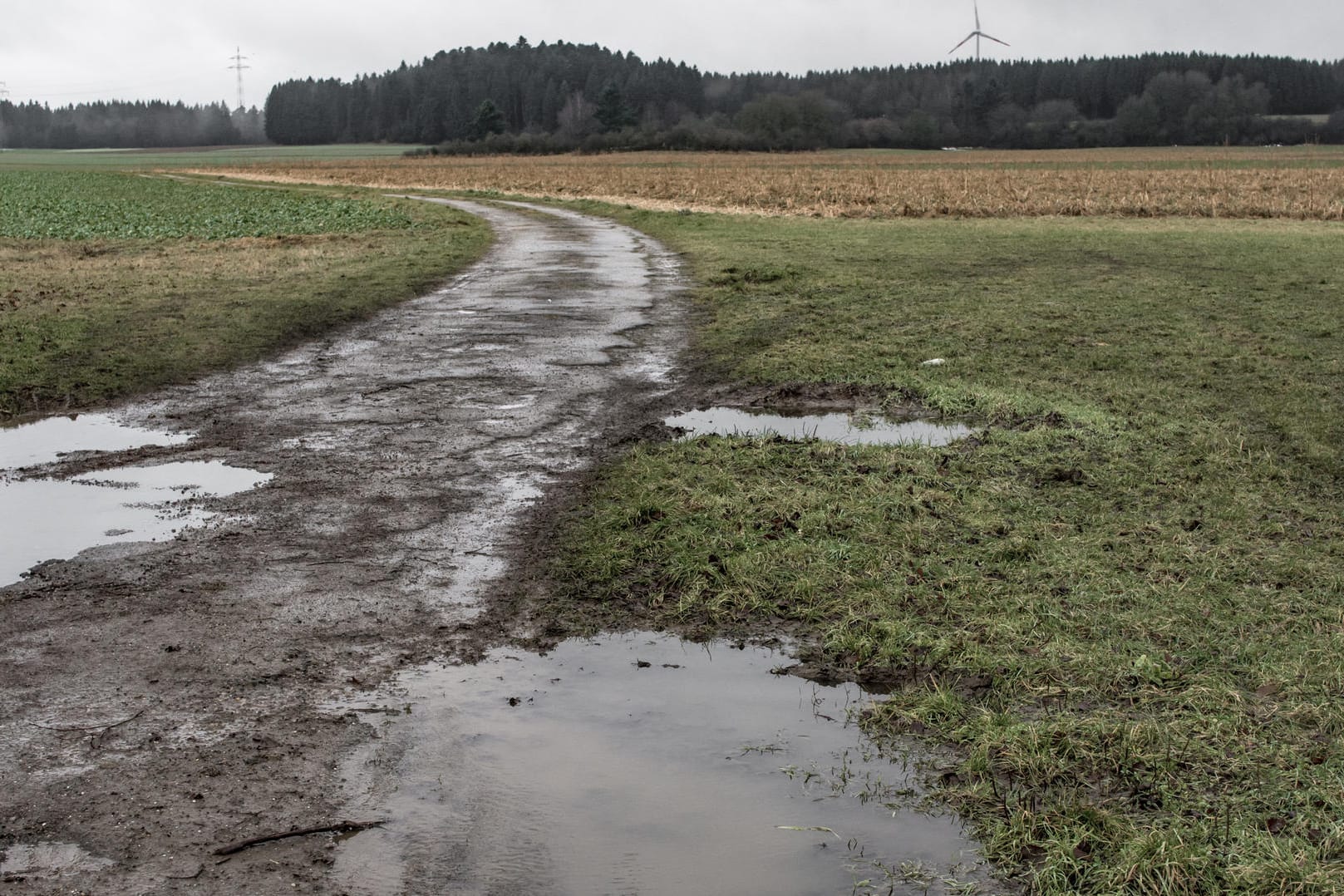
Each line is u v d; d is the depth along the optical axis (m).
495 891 3.25
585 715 4.32
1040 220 32.03
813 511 6.50
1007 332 12.87
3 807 3.63
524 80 184.75
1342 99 142.50
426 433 8.81
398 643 4.96
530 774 3.89
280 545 6.21
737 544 5.98
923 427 8.88
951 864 3.38
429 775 3.88
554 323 14.55
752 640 5.00
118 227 32.44
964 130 125.38
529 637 5.04
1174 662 4.59
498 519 6.63
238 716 4.27
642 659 4.83
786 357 11.66
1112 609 5.13
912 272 18.95
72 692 4.45
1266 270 18.69
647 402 9.95
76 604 5.36
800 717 4.30
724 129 121.31
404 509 6.85
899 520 6.37
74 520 6.67
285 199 46.84
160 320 14.07
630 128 126.88
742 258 21.64
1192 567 5.64
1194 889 3.21
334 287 17.53
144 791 3.74
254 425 9.12
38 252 24.86
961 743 4.07
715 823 3.61
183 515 6.75
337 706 4.38
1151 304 14.95
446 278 19.53
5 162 138.50
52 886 3.23
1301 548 5.93
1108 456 7.68
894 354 11.73
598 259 22.83
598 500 6.89
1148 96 120.06
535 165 94.12
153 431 8.96
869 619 5.08
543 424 9.12
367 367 11.67
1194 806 3.60
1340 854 3.35
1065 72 147.50
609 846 3.48
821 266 19.95
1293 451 7.91
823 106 118.25
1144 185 42.00
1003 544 5.92
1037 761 3.86
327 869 3.34
